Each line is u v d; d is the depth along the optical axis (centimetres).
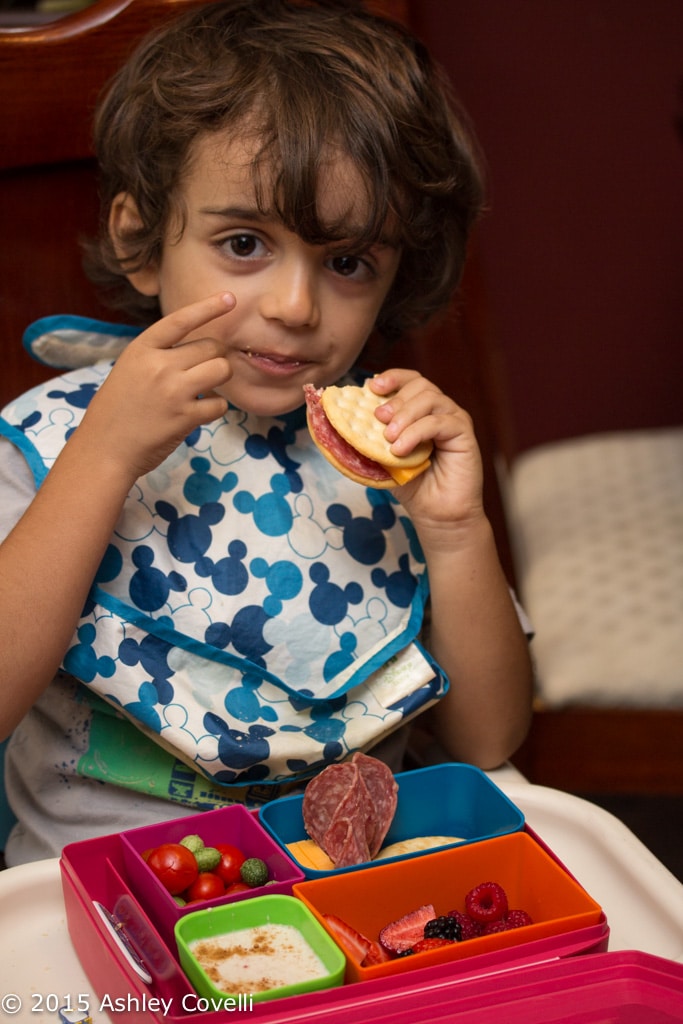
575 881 73
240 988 66
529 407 272
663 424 274
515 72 250
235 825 83
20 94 106
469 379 126
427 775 88
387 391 94
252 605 95
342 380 113
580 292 265
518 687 105
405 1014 64
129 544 91
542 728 169
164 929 72
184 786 94
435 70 112
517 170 257
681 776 169
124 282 110
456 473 96
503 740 106
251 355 93
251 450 100
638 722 168
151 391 84
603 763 170
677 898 81
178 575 92
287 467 102
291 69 93
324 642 97
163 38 101
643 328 268
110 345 106
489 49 248
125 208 103
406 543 104
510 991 65
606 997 65
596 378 271
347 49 98
